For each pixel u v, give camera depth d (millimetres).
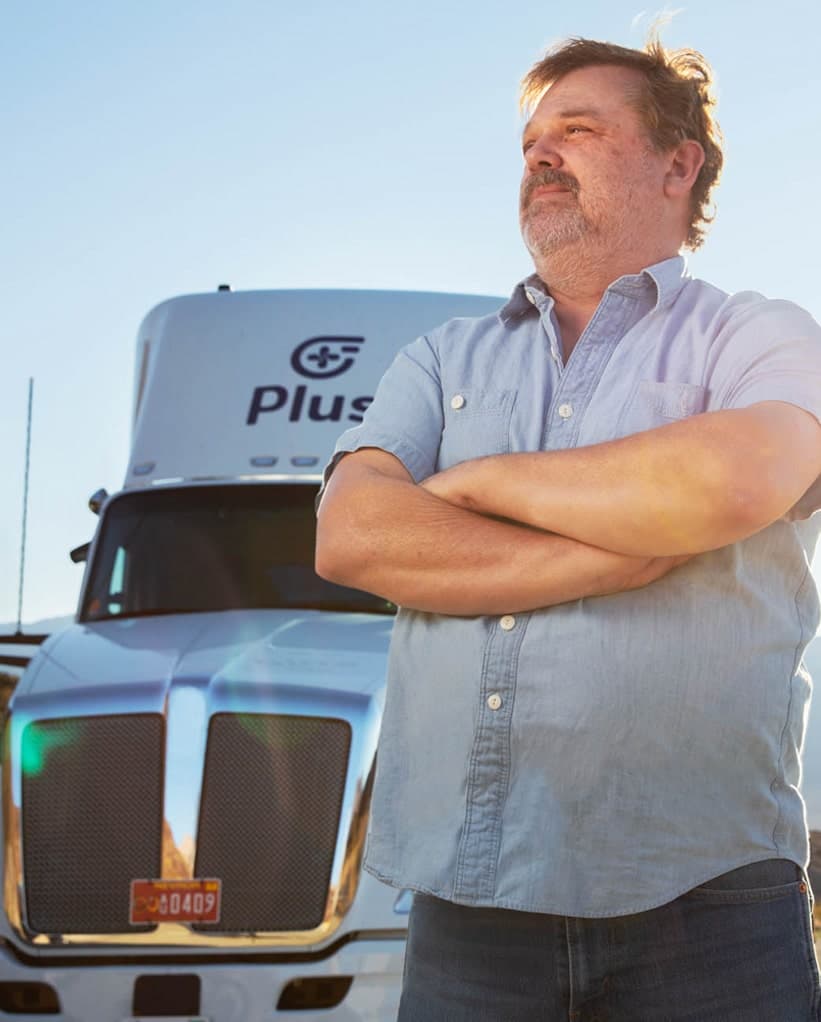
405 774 2234
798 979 2086
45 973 4453
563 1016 2102
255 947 4453
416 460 2393
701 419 2043
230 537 5996
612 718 2049
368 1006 4406
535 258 2434
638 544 2023
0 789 4625
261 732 4578
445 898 2115
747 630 2092
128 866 4512
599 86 2428
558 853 2064
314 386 6344
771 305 2244
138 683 4703
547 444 2289
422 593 2174
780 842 2131
